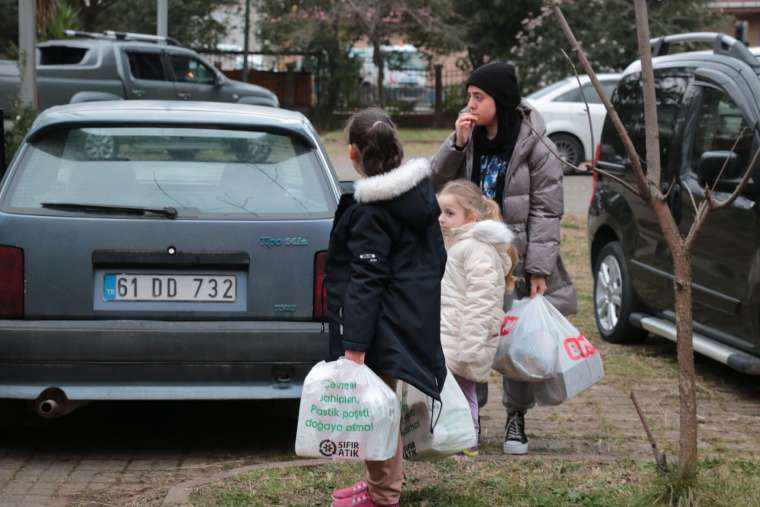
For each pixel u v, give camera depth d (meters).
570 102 31.02
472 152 7.84
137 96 28.89
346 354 5.66
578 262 17.56
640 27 6.02
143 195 7.68
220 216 7.66
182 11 53.16
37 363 7.41
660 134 11.10
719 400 9.69
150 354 7.43
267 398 7.56
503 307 7.78
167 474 7.56
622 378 10.42
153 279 7.58
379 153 5.70
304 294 7.66
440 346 5.89
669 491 6.30
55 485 7.28
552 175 7.65
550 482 6.96
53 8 31.31
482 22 49.41
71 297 7.52
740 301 9.34
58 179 7.75
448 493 6.74
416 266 5.77
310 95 51.38
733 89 9.90
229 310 7.62
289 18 49.47
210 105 8.56
